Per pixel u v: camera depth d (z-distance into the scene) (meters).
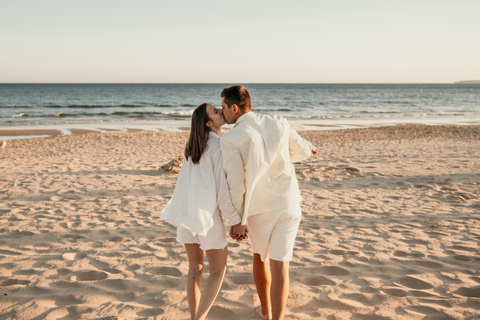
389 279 3.02
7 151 11.51
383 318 2.38
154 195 6.21
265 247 2.23
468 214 5.00
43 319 2.34
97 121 24.56
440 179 7.23
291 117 28.80
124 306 2.52
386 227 4.46
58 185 6.76
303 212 5.18
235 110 2.20
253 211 2.18
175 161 8.31
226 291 2.77
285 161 2.19
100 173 7.95
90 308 2.49
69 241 3.97
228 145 2.06
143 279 2.97
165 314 2.43
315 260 3.42
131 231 4.33
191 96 68.00
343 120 26.19
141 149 12.05
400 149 11.66
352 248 3.75
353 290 2.80
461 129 17.12
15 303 2.55
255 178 2.09
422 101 54.38
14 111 33.06
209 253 2.21
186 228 2.11
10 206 5.38
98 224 4.58
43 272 3.10
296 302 2.59
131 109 36.78
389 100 57.00
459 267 3.26
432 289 2.84
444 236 4.11
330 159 9.77
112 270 3.17
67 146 12.64
